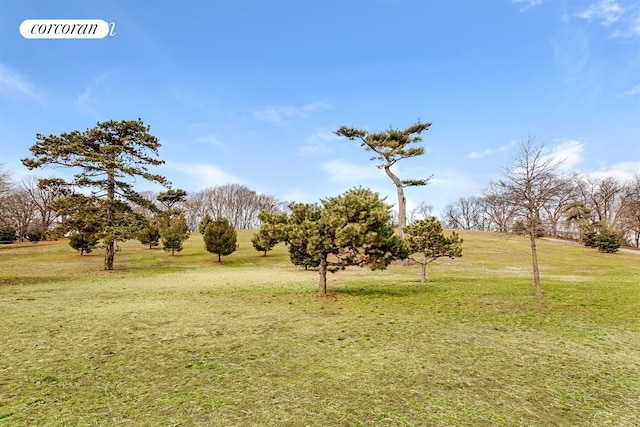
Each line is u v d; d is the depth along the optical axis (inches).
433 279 814.5
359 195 514.3
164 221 1232.8
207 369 237.8
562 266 1188.5
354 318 398.3
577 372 238.2
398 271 1009.5
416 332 338.6
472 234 2405.3
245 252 1547.7
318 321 383.2
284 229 530.9
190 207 3390.7
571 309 448.8
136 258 1317.7
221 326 358.6
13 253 1395.2
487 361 258.2
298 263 954.1
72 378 220.4
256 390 204.4
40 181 903.1
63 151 884.0
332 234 511.5
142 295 561.9
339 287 671.1
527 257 1441.9
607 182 2242.9
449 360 259.6
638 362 259.0
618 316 410.0
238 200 3550.7
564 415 179.5
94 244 1302.9
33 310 429.7
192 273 941.8
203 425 164.9
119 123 981.2
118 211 976.9
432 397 197.6
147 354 268.4
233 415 174.6
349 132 1200.8
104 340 304.8
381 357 265.1
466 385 214.8
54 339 305.9
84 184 944.3
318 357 264.4
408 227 765.9
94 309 440.8
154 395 196.9
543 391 207.9
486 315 414.9
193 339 310.8
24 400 189.5
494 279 810.8
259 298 534.6
